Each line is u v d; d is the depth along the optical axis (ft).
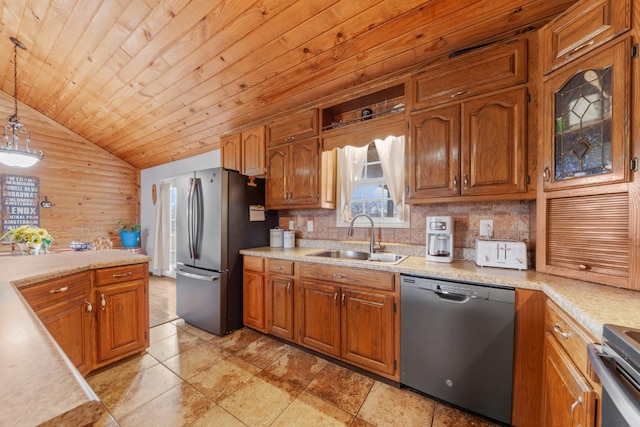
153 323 8.98
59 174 13.64
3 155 7.39
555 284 3.94
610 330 2.29
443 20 5.18
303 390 5.57
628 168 3.41
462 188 5.46
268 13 5.54
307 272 6.94
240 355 6.94
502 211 6.08
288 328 7.34
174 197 14.98
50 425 1.15
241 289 8.60
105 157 15.39
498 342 4.50
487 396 4.61
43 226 13.12
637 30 3.31
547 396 3.81
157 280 14.57
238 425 4.64
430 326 5.13
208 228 8.39
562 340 3.44
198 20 5.95
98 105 10.90
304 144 8.14
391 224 7.68
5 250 11.89
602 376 2.11
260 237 9.29
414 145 6.06
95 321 5.91
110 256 6.87
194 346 7.41
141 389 5.55
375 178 8.29
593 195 3.88
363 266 5.95
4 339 1.91
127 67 8.08
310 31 5.85
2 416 1.14
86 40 7.45
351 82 7.22
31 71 9.81
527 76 4.87
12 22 7.50
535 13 4.85
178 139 12.16
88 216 14.67
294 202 8.38
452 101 5.58
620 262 3.61
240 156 9.74
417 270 5.26
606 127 3.64
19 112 12.37
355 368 6.25
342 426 4.63
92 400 1.30
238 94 8.29
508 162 5.02
